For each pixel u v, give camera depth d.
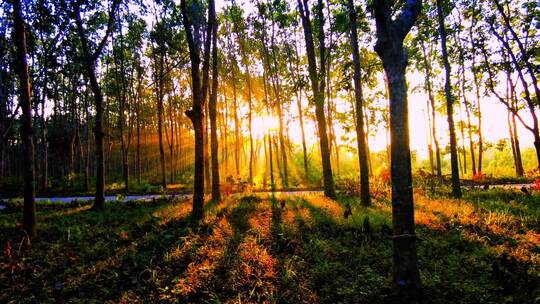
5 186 28.09
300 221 9.79
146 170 53.12
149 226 10.05
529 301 4.69
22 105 9.23
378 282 5.54
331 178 14.76
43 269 6.61
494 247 7.05
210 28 12.55
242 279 5.80
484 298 4.92
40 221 11.35
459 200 13.32
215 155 14.74
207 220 10.05
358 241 7.74
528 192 13.97
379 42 4.87
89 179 32.69
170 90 31.03
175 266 6.60
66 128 34.31
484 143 28.33
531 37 16.78
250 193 17.80
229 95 38.00
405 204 4.77
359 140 12.98
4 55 17.33
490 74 18.36
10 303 5.16
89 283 5.89
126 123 39.81
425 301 4.69
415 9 4.83
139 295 5.41
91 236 9.10
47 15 14.12
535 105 18.88
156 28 21.62
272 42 28.89
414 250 4.78
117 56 26.12
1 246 8.14
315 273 6.00
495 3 16.62
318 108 14.78
